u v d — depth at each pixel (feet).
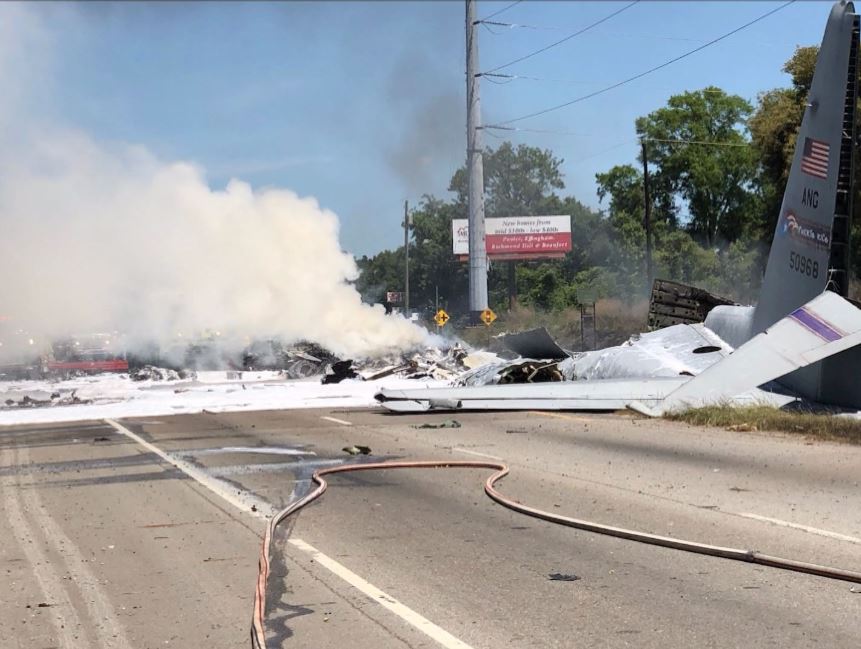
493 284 308.60
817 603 22.67
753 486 37.96
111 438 60.44
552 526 31.81
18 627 22.06
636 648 19.67
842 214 53.72
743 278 229.25
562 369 79.41
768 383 60.80
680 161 249.75
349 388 102.17
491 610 22.49
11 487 42.09
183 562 27.71
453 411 71.41
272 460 48.37
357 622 21.74
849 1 52.54
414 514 34.09
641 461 44.96
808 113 55.93
